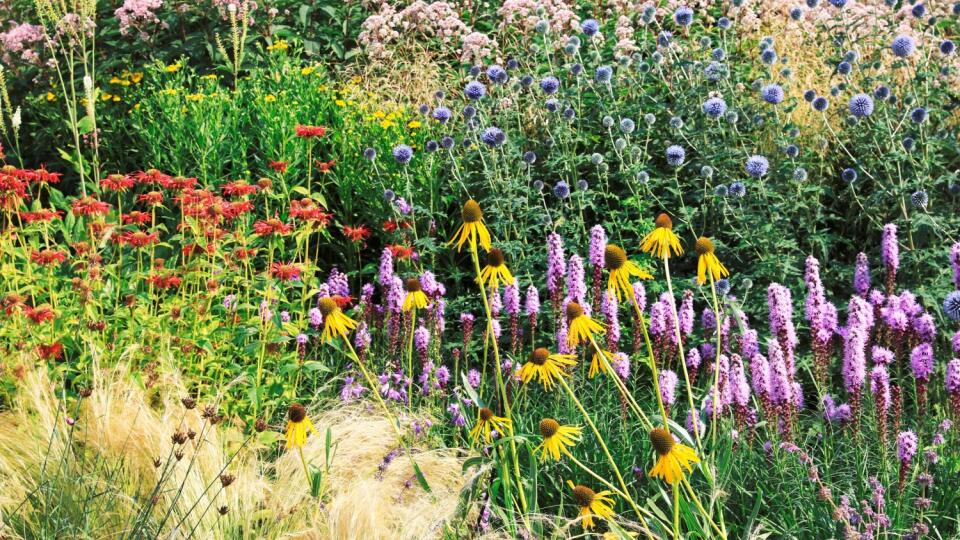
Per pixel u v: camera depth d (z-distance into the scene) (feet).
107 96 28.35
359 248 23.16
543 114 24.97
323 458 14.94
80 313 17.39
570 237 22.41
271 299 18.17
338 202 25.11
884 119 21.77
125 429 14.65
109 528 12.45
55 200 19.77
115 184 18.03
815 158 23.17
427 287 17.70
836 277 20.27
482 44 28.30
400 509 13.89
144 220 17.81
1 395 16.47
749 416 14.51
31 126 31.19
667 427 10.69
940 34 27.86
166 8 31.19
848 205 22.63
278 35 30.40
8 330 16.92
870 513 12.44
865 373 15.01
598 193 22.11
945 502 13.48
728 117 21.68
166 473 13.28
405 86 28.25
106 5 32.63
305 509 13.60
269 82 27.48
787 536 12.74
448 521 13.00
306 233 18.53
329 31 31.99
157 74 28.66
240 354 17.38
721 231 21.68
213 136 24.53
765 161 20.17
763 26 29.40
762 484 13.92
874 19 25.41
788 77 22.93
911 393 16.75
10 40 30.17
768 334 19.10
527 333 20.13
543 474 14.94
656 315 16.33
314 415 17.13
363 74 29.30
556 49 29.07
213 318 18.16
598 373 16.58
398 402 17.19
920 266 19.79
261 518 13.67
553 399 16.65
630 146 22.89
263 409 17.16
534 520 11.90
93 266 17.08
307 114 25.09
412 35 30.55
